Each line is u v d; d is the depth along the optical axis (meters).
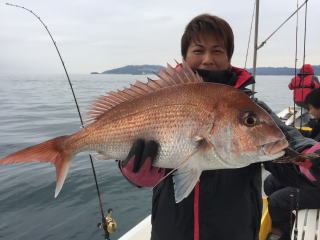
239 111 0.65
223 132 0.66
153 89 0.74
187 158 0.66
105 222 1.07
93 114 0.79
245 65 1.66
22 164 3.08
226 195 0.73
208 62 0.77
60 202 2.20
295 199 1.21
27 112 7.28
